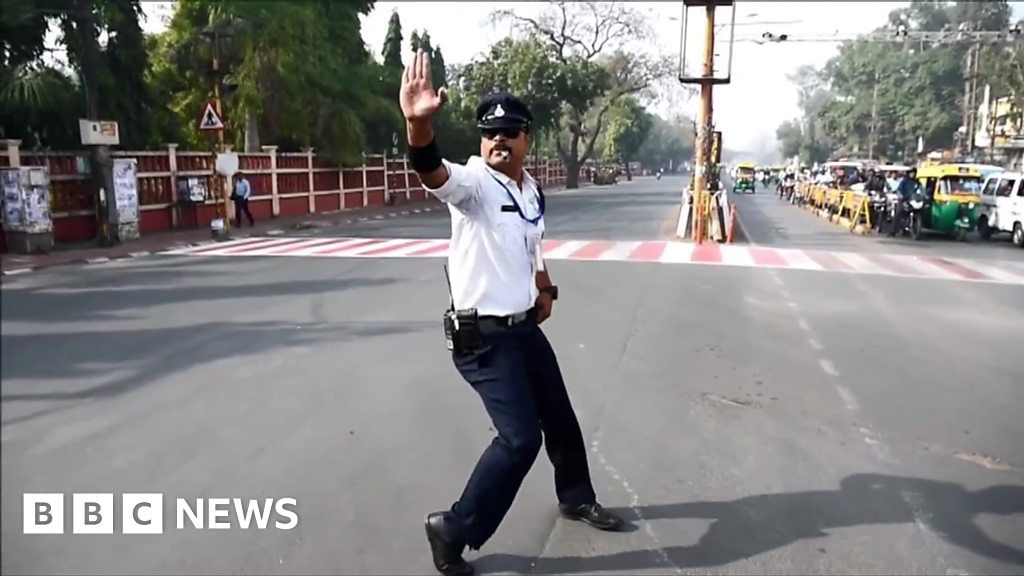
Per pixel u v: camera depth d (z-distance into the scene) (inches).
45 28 626.5
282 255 536.1
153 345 265.0
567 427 136.3
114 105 721.0
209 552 125.9
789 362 243.1
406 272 442.9
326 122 1011.9
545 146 2514.8
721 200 626.2
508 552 128.3
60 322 304.5
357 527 135.0
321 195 1052.5
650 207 1127.6
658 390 214.4
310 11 887.7
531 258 128.2
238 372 231.0
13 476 152.6
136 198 647.8
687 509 143.0
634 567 123.4
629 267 462.9
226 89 784.3
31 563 121.0
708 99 637.9
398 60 1501.0
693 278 417.4
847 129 2020.2
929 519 138.0
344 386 216.2
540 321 136.7
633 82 1925.4
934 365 237.8
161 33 791.7
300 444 172.2
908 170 741.9
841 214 836.6
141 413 192.7
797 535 133.0
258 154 898.1
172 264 495.2
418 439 175.6
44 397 205.5
